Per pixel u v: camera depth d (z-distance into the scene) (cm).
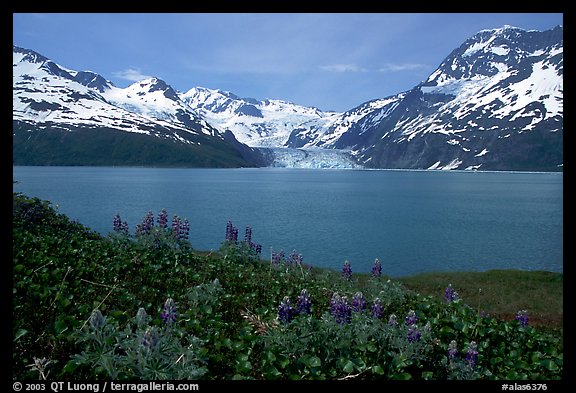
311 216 9181
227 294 1373
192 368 732
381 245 6231
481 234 7512
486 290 3148
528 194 17512
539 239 7069
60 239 1750
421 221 9025
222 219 8088
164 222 2109
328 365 898
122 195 12162
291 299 1484
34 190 12525
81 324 864
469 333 1200
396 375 860
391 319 982
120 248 1884
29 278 1112
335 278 1827
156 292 1340
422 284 3334
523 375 950
